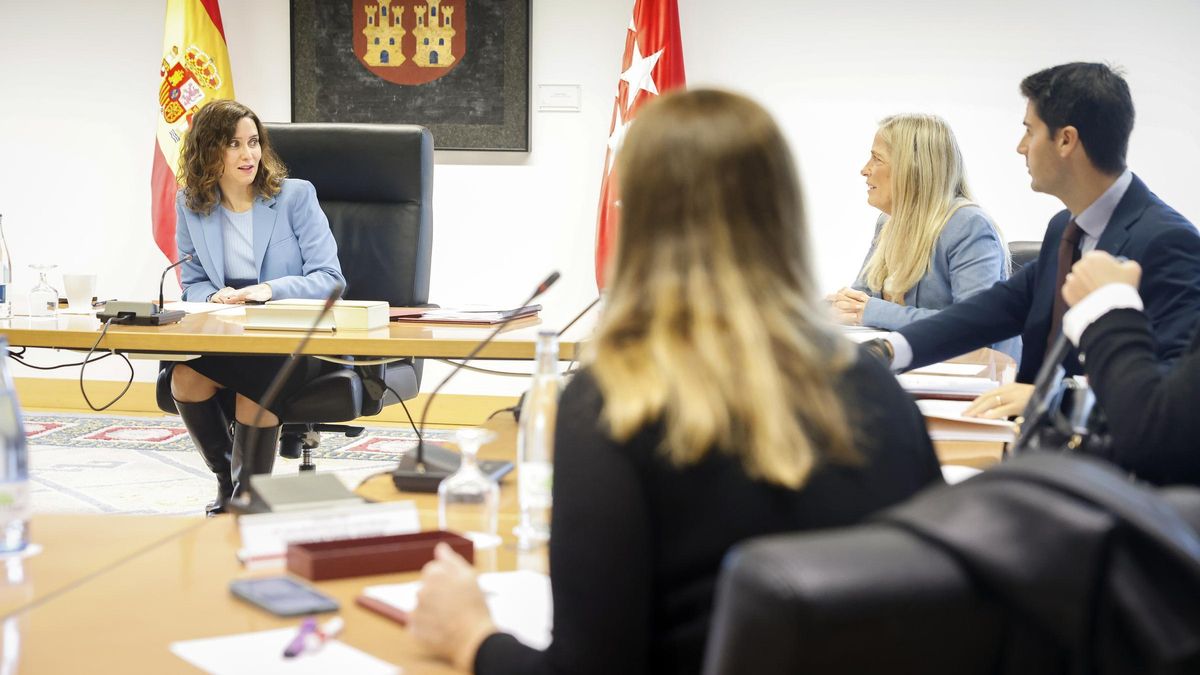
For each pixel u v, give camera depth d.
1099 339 1.55
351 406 2.95
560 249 5.14
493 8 5.03
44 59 5.29
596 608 0.80
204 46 4.95
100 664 0.85
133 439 4.75
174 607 0.98
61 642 0.90
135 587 1.03
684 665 0.81
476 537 1.23
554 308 5.17
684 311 0.84
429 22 5.07
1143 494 0.50
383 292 3.39
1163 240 1.95
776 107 4.99
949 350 2.25
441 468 1.46
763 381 0.81
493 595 1.04
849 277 5.01
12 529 1.14
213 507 3.10
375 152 3.42
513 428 1.82
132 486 3.92
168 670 0.84
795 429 0.81
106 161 5.30
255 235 3.36
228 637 0.91
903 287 3.11
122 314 2.49
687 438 0.79
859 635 0.46
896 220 3.14
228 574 1.08
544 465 1.22
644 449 0.80
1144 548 0.48
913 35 4.89
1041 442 1.51
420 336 2.39
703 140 0.86
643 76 4.76
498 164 5.13
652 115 0.89
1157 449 1.46
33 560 1.11
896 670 0.48
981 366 2.47
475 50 5.06
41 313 2.74
